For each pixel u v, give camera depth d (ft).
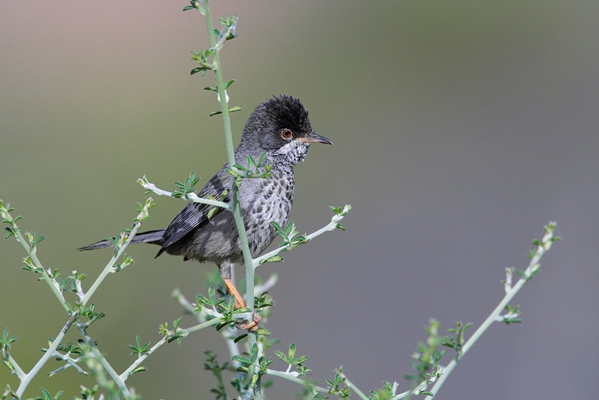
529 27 61.77
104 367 15.75
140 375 38.55
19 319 37.68
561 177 49.26
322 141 25.67
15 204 44.78
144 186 16.83
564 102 55.47
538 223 45.80
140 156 50.90
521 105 55.77
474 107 56.39
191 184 17.24
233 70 59.98
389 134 55.16
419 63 60.95
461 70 60.03
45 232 43.09
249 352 17.85
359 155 53.31
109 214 45.91
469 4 62.59
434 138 54.08
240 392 17.76
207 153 52.90
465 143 53.06
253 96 58.23
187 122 54.39
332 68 61.21
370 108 56.85
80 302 16.01
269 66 60.34
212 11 62.75
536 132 53.31
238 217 17.76
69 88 54.29
